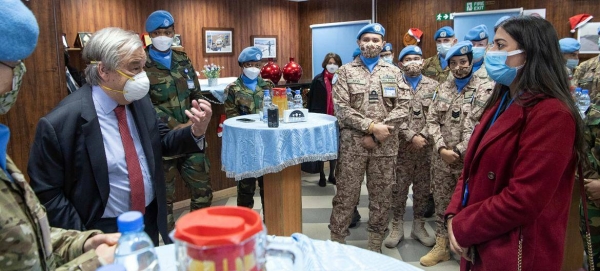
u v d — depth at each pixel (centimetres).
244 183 357
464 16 602
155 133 165
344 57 746
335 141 261
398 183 317
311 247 118
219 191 438
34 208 85
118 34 146
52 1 221
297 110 259
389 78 276
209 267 63
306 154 243
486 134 133
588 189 184
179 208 402
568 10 533
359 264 108
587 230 135
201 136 167
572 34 533
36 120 221
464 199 142
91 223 149
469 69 262
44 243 87
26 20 78
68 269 88
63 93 231
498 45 131
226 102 349
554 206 123
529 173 116
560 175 115
